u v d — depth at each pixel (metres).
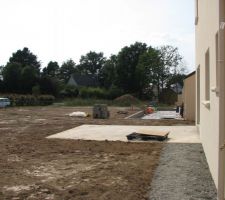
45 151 11.16
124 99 53.19
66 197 6.43
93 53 106.81
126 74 71.50
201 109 11.76
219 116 6.01
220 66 5.95
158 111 38.47
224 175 5.90
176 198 6.20
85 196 6.46
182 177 7.59
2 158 10.09
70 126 18.69
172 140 13.06
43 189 6.96
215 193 6.45
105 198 6.31
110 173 8.14
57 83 62.75
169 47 73.00
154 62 72.06
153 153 10.53
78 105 50.78
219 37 5.91
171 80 72.44
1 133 15.95
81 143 12.59
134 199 6.22
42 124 20.16
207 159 8.93
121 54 73.50
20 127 18.56
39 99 50.91
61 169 8.67
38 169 8.70
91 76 96.00
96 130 16.38
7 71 61.25
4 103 43.12
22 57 82.81
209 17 8.07
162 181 7.32
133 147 11.65
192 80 22.39
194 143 12.20
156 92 71.44
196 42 14.80
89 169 8.62
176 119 23.81
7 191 6.87
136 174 7.97
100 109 25.67
